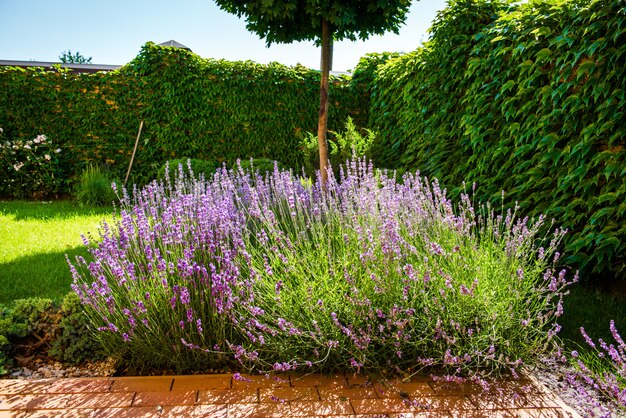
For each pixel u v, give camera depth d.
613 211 3.36
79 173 8.55
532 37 4.04
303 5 4.79
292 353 2.24
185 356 2.29
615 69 3.31
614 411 1.96
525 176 4.12
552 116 3.80
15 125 8.41
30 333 2.50
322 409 1.92
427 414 1.89
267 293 2.46
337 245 2.90
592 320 3.02
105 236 2.58
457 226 2.73
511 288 2.43
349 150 6.72
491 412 1.92
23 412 1.84
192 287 2.41
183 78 8.44
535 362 2.31
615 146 3.42
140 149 8.61
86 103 8.46
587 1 3.55
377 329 2.33
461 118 4.95
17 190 8.32
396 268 2.39
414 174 5.71
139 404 1.92
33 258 4.23
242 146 8.73
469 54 4.91
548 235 3.82
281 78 8.74
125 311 2.17
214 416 1.84
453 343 2.16
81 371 2.32
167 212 2.74
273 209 3.62
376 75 8.24
